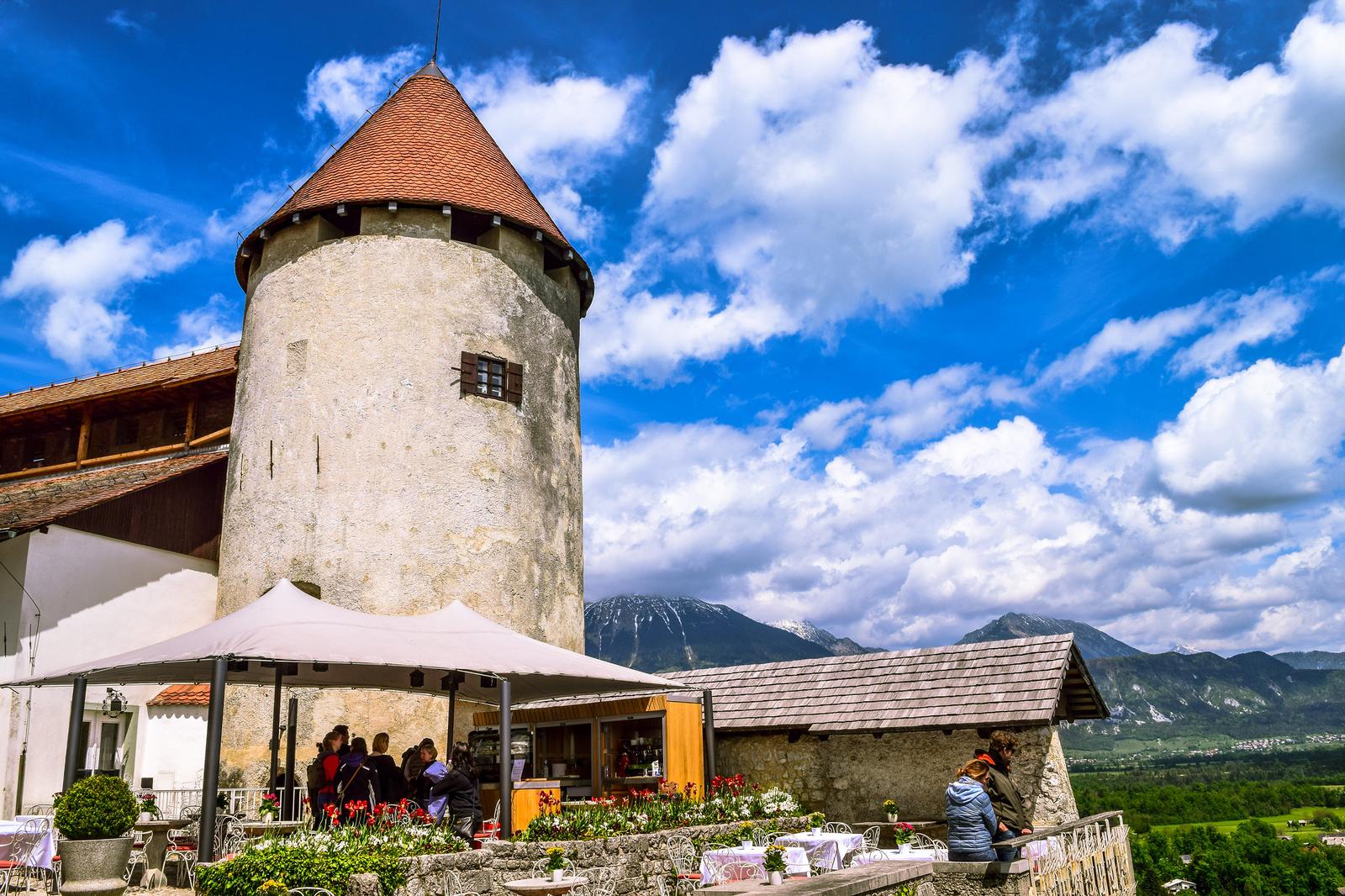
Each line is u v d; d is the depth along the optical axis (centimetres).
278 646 1070
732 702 1884
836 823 1517
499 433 1977
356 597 1791
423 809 1241
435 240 2009
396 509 1845
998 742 860
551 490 2077
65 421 2466
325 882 912
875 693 1719
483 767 1730
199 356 2569
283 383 1944
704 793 1595
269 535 1869
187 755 1842
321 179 2112
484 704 1873
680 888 1182
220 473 2144
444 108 2270
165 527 1994
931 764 1614
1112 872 1095
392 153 2097
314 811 1384
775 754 1788
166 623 1959
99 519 1859
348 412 1888
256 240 2089
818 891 663
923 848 1195
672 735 1641
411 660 1129
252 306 2092
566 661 1320
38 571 1738
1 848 1059
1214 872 5425
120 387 2388
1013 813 814
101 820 1003
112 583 1866
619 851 1210
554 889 981
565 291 2264
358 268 1966
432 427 1903
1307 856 5462
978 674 1641
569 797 1672
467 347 1977
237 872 907
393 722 1772
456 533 1870
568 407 2200
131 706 1858
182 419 2347
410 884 976
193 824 1226
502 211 2075
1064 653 1584
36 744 1683
